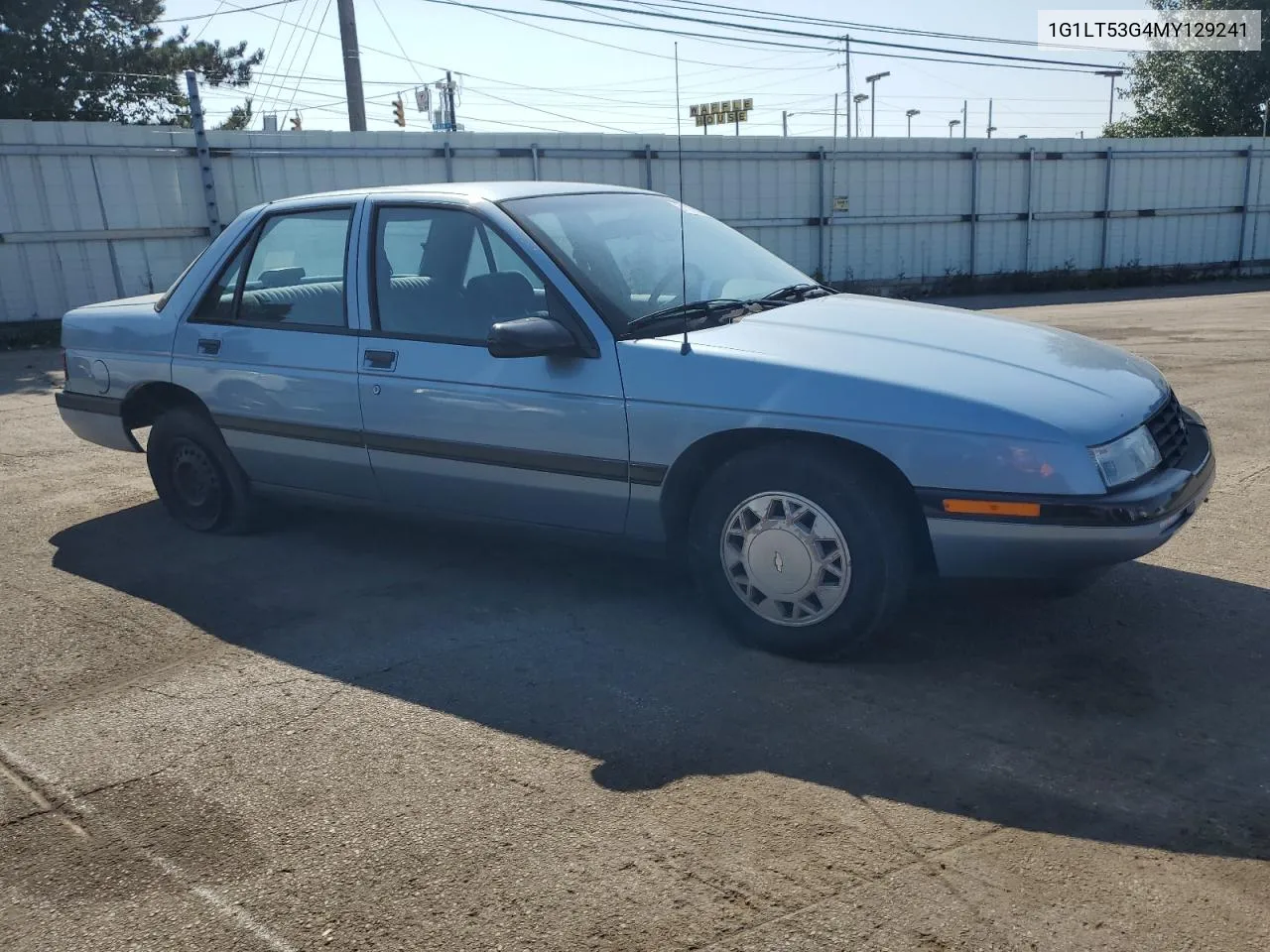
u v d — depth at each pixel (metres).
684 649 3.82
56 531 5.55
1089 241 25.81
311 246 4.75
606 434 3.83
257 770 3.06
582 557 4.88
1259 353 11.17
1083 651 3.72
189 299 5.15
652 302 4.04
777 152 21.97
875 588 3.47
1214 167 26.61
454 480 4.27
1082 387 3.51
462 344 4.18
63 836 2.77
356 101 20.20
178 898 2.50
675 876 2.51
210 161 16.80
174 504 5.50
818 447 3.52
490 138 19.02
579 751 3.12
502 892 2.47
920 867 2.52
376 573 4.74
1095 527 3.20
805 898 2.41
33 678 3.73
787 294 4.42
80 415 5.60
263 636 4.06
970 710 3.30
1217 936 2.25
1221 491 5.69
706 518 3.76
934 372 3.49
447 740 3.20
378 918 2.40
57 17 27.45
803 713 3.31
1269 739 3.09
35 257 15.68
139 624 4.21
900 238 23.78
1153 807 2.75
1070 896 2.39
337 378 4.51
